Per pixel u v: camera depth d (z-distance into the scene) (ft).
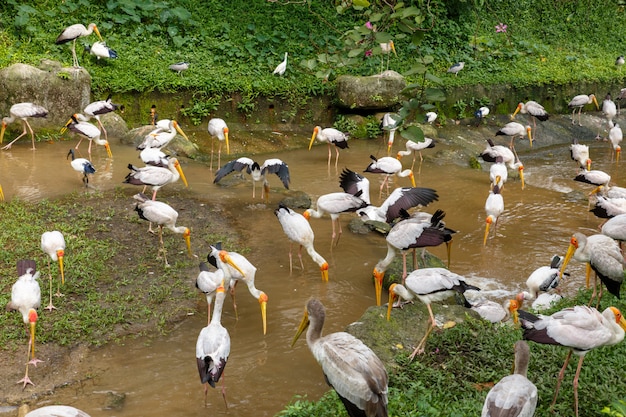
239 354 25.32
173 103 53.01
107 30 56.70
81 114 48.83
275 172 39.42
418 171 49.34
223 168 39.65
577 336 19.79
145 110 52.60
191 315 27.71
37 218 34.73
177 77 53.21
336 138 48.67
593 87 68.18
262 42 60.34
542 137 61.87
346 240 35.96
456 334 24.49
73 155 41.16
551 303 28.09
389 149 51.96
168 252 32.68
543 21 78.48
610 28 80.64
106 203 37.70
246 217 37.81
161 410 21.79
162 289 29.14
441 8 70.28
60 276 29.19
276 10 63.82
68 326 25.72
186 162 47.11
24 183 40.14
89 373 23.54
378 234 36.88
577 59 72.43
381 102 56.03
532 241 37.06
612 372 21.74
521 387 17.35
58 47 53.47
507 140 59.72
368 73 59.88
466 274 32.86
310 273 32.04
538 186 48.08
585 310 20.57
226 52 58.23
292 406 20.36
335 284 31.07
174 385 23.20
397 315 25.91
